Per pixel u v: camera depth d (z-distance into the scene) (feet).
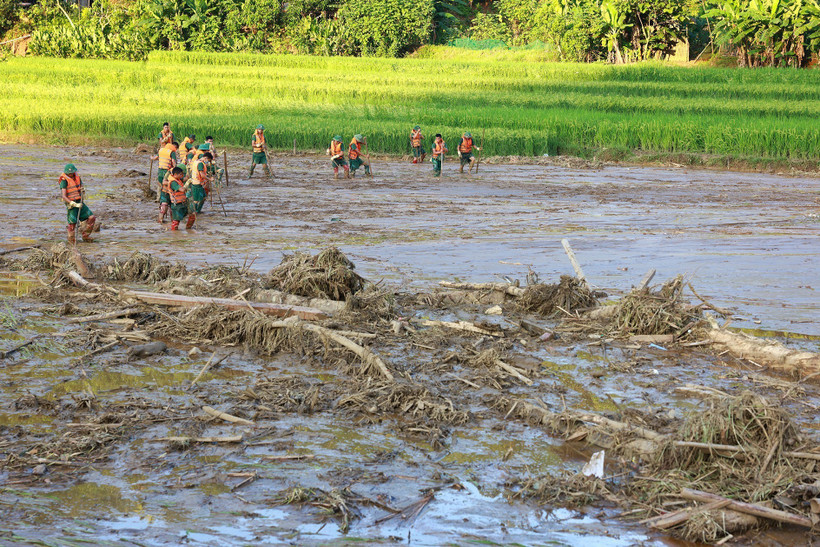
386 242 65.87
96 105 178.40
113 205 84.28
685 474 24.08
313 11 326.44
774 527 21.85
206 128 150.20
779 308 44.21
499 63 269.23
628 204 93.86
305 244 64.23
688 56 289.53
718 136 148.46
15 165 115.24
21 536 20.25
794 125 148.05
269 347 37.35
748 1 266.16
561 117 166.40
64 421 28.19
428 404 29.73
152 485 23.56
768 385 33.09
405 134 149.89
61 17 312.71
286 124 156.35
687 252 61.26
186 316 40.60
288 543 20.43
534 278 48.67
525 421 29.14
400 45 312.91
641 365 35.88
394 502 22.79
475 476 24.56
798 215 85.15
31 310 42.96
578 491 23.53
